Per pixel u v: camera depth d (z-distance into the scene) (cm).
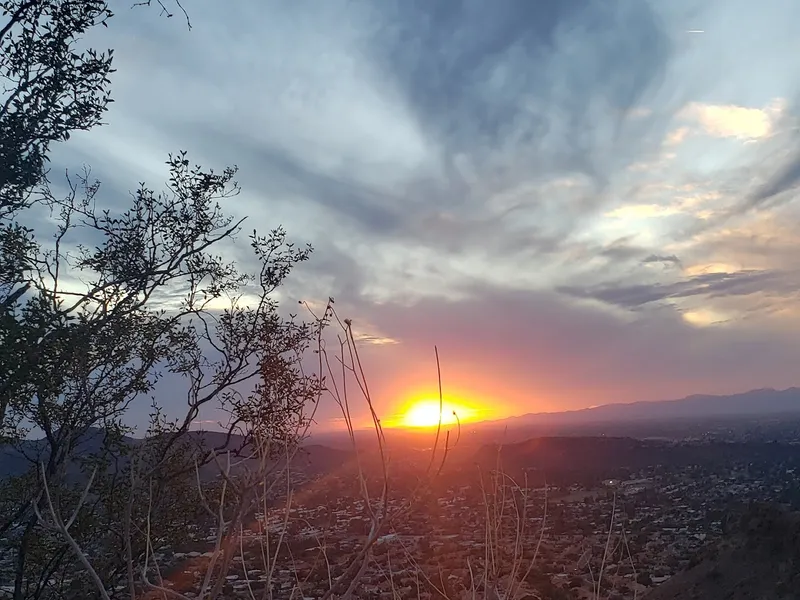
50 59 576
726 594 1324
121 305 638
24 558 604
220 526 274
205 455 365
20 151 571
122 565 582
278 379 528
